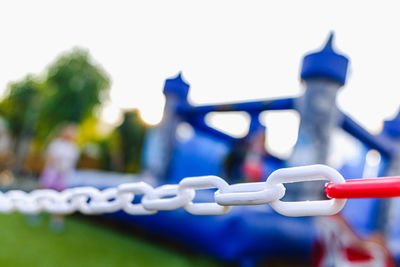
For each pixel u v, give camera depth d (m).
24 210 1.32
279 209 0.76
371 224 6.13
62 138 4.84
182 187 0.93
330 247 3.12
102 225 5.28
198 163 7.20
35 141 23.58
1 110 24.66
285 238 3.79
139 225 4.59
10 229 4.15
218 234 3.62
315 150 3.95
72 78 23.27
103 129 23.88
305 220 4.05
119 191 1.07
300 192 3.90
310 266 4.20
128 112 22.27
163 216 4.26
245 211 3.61
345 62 4.12
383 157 6.34
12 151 23.25
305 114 4.10
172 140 6.12
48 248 3.55
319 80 4.07
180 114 6.21
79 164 18.62
